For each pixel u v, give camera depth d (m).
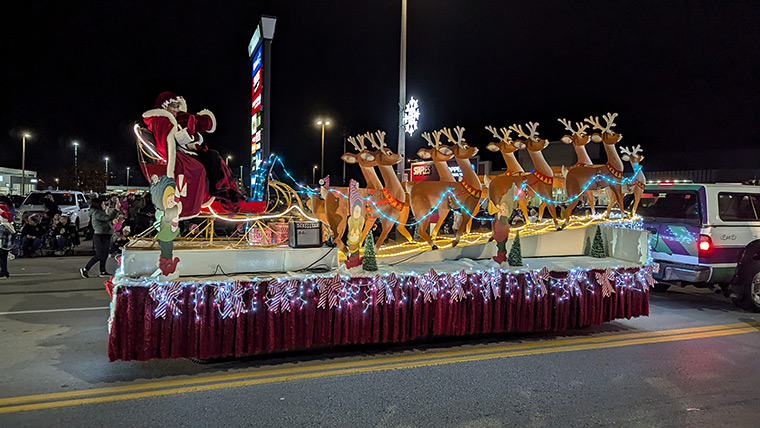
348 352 5.43
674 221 8.22
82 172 58.53
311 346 5.28
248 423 3.71
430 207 5.99
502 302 5.75
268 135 15.17
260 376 4.68
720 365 5.23
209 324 4.57
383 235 6.01
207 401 4.09
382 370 4.89
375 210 5.75
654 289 9.52
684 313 7.61
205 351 4.55
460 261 6.20
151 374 4.69
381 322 5.25
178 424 3.68
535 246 6.79
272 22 14.95
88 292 8.55
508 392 4.39
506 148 6.68
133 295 4.37
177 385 4.43
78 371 4.75
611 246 7.07
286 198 5.97
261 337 4.74
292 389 4.37
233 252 5.05
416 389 4.42
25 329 6.18
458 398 4.24
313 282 4.92
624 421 3.87
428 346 5.70
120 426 3.64
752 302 7.72
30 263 12.17
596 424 3.81
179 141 4.78
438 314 5.44
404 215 6.03
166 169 4.71
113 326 4.32
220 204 5.73
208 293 4.57
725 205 8.02
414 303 5.35
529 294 5.83
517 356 5.40
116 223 10.99
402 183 6.34
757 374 4.98
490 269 5.74
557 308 5.96
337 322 5.03
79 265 11.83
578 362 5.24
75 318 6.74
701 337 6.28
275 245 5.66
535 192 6.84
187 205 4.76
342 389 4.39
